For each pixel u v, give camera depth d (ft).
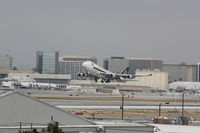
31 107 545.03
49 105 552.41
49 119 551.59
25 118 542.16
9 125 534.78
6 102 535.19
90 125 559.38
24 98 542.57
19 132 508.12
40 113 548.31
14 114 538.06
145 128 576.20
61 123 556.51
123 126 567.18
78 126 547.90
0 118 531.91
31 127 525.34
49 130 493.36
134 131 572.51
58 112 556.10
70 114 561.43
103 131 556.51
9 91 552.00
